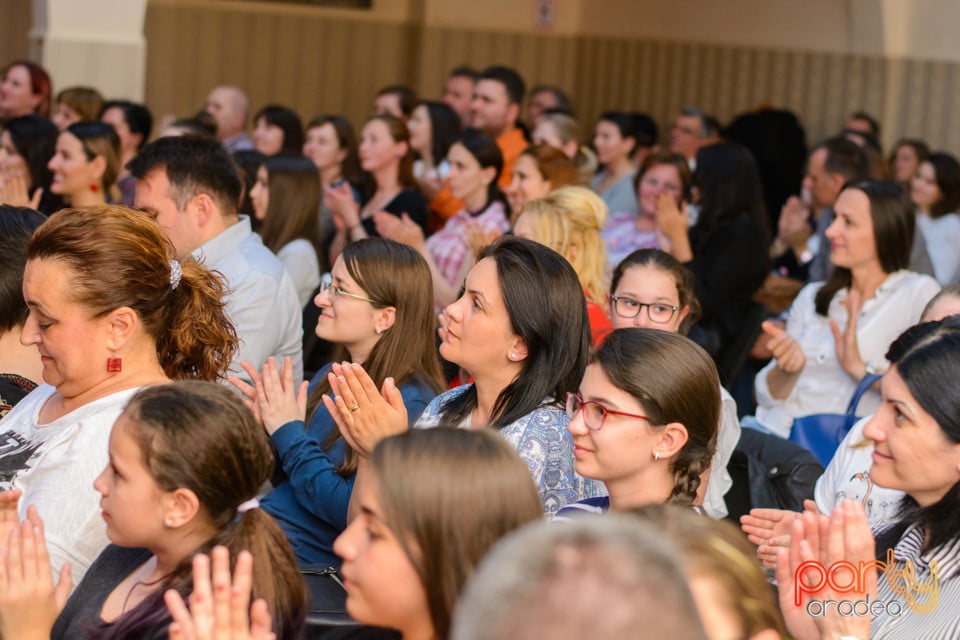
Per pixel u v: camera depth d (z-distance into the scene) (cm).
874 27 1283
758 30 1396
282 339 511
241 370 487
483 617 125
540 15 1555
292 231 681
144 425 251
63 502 293
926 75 1263
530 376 354
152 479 250
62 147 753
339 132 951
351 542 214
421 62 1534
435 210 923
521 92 1052
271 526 264
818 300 566
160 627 251
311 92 1536
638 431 298
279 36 1515
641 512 204
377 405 324
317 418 434
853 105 1312
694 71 1452
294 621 263
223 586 216
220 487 253
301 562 390
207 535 258
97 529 294
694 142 1153
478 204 790
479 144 784
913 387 276
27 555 242
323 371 458
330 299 434
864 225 542
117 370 312
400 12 1548
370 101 1552
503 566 129
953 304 402
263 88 1519
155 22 1466
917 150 1070
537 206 546
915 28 1275
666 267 463
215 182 488
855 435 369
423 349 433
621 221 817
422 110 994
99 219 311
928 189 932
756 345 693
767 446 445
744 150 703
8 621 240
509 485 208
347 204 767
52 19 1089
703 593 187
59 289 304
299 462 390
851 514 241
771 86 1384
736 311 683
